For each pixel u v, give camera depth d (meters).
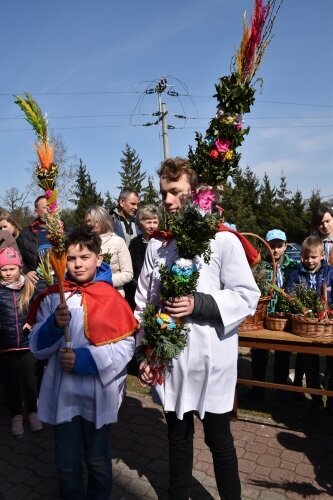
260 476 2.86
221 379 2.10
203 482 2.78
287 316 3.55
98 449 2.27
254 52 1.96
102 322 2.21
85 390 2.21
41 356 2.25
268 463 3.02
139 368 2.20
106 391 2.23
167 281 1.97
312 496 2.64
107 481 2.30
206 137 2.04
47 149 2.11
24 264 4.29
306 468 2.95
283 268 4.27
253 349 4.04
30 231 4.34
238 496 2.19
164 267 2.04
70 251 2.27
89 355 2.15
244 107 1.98
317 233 4.35
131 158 48.47
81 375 2.21
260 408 3.93
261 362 4.02
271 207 27.17
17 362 3.54
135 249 4.78
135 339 2.34
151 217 4.59
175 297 1.96
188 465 2.25
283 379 4.09
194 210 1.90
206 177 2.01
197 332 2.06
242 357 5.33
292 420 3.68
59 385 2.23
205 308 1.97
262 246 4.25
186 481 2.25
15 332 3.45
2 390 4.45
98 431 2.26
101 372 2.17
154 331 2.04
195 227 1.90
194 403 2.11
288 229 25.09
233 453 2.17
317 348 3.20
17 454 3.21
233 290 2.06
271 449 3.21
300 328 3.29
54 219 2.10
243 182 31.56
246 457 3.10
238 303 2.02
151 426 3.62
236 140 1.99
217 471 2.18
